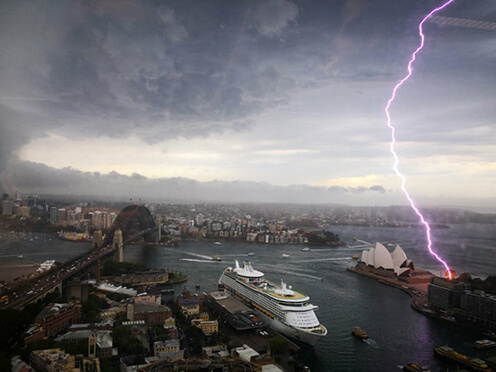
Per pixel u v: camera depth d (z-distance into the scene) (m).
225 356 160.88
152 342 174.88
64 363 140.88
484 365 166.12
